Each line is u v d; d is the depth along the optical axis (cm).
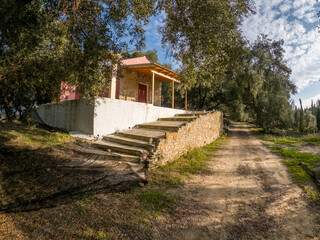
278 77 2419
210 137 1242
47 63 574
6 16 347
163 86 2953
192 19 452
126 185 456
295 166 663
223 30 445
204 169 650
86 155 625
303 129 3706
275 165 704
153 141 692
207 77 587
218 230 310
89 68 536
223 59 489
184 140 814
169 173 578
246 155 889
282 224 329
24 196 371
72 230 284
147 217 336
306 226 322
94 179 466
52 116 1029
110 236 276
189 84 689
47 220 305
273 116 2077
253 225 325
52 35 541
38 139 702
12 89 678
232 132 2103
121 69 636
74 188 416
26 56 553
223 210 378
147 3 456
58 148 632
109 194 407
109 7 482
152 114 1107
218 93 2691
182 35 490
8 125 809
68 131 862
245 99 2528
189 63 544
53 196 380
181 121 985
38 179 438
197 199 424
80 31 500
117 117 883
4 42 529
